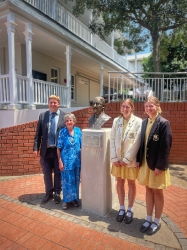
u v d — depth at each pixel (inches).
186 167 217.3
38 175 199.2
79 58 412.5
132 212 122.1
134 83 255.1
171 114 224.5
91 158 125.3
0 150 195.3
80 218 122.5
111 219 121.7
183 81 244.5
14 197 149.6
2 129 193.9
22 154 198.1
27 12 250.5
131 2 291.0
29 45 264.7
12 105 242.8
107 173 125.3
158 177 102.9
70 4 425.4
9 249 97.1
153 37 335.6
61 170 131.6
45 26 280.7
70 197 131.2
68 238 104.4
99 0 311.4
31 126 198.2
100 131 122.1
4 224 116.3
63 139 130.8
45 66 386.9
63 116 143.6
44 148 139.4
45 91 301.4
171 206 137.6
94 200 126.6
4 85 255.4
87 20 508.7
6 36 306.2
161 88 244.4
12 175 197.6
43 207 135.3
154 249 96.7
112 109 226.1
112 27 338.6
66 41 333.1
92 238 104.3
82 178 129.5
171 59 441.1
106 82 711.7
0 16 245.0
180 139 224.8
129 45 421.4
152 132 102.3
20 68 330.3
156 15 298.0
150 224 111.4
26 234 107.8
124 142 114.3
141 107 226.2
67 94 346.9
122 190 121.9
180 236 106.2
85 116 218.8
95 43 466.9
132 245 99.3
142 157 108.6
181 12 291.0
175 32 391.2
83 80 547.2
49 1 333.4
